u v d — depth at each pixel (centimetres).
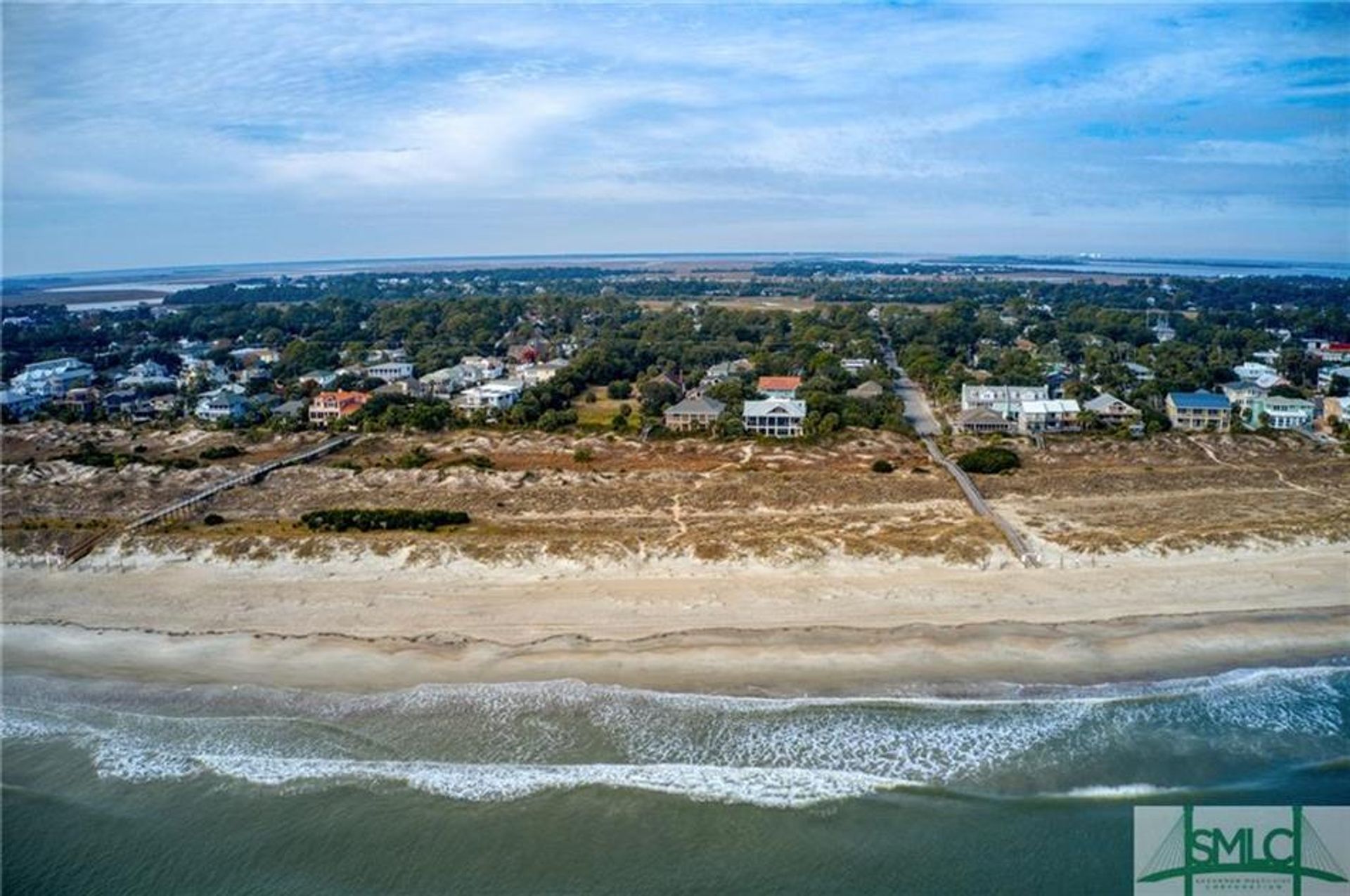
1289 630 4878
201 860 3419
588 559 5847
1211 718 4122
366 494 7644
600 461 8862
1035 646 4719
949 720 4116
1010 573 5575
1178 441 9181
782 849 3384
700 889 3209
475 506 7219
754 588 5450
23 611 5488
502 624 5125
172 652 4925
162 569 6006
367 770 3884
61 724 4300
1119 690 4338
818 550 5847
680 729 4091
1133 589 5362
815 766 3831
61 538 6438
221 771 3909
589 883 3250
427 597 5484
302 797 3734
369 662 4738
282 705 4388
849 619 5078
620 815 3572
